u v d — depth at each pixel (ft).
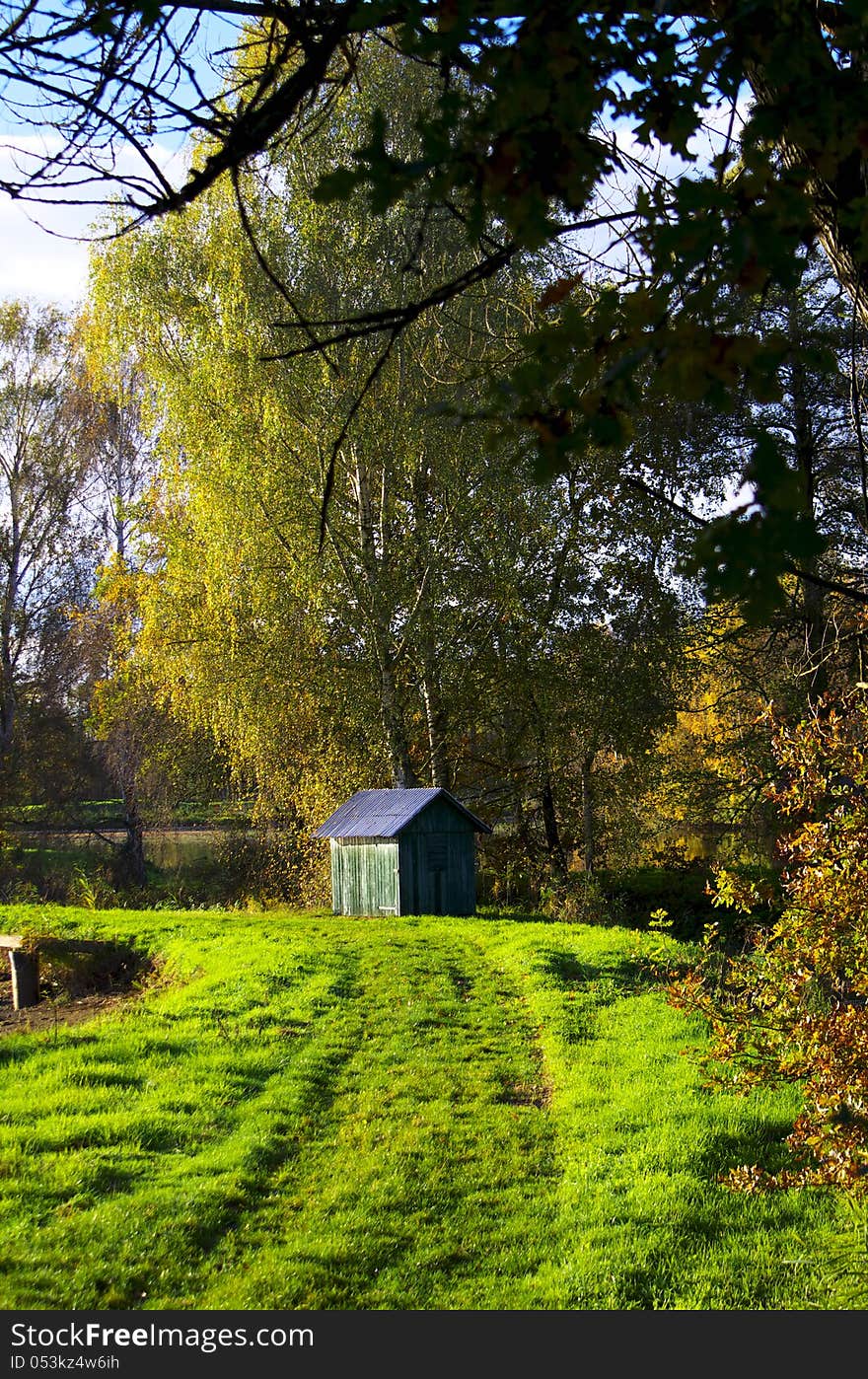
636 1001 40.50
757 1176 18.80
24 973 52.29
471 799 94.43
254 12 7.41
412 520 80.59
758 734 74.13
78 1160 24.22
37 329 125.70
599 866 88.89
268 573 78.48
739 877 20.49
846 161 7.19
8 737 123.95
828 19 6.17
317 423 73.31
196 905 98.43
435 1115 29.09
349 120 56.08
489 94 6.01
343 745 83.97
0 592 126.21
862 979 18.21
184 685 87.71
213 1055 34.01
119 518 119.14
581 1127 27.68
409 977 46.96
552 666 80.79
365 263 65.36
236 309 72.13
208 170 7.32
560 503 77.25
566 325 5.43
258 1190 23.90
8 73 8.05
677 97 5.87
